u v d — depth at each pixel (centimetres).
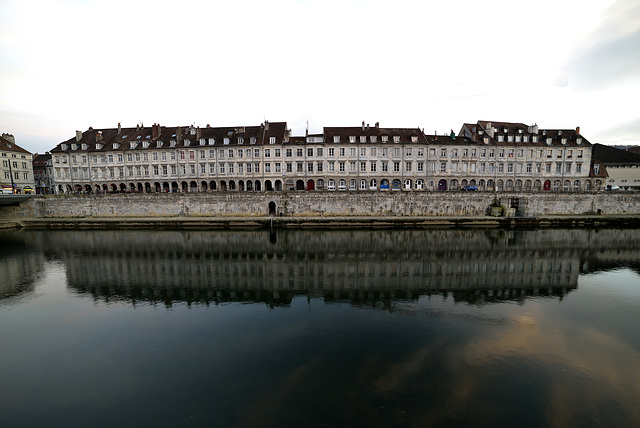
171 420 1005
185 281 2472
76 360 1360
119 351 1427
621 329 1614
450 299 2058
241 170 6009
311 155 5916
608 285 2339
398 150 5903
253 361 1325
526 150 6084
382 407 1038
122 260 3080
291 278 2528
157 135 6381
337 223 4775
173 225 4809
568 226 4862
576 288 2277
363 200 5166
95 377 1236
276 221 4781
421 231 4475
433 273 2644
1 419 1024
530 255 3225
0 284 2416
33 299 2102
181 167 6112
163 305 1986
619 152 7175
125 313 1862
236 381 1193
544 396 1096
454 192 5181
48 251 3447
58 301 2061
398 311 1853
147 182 6225
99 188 6391
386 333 1564
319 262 2989
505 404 1052
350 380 1186
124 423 999
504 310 1866
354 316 1784
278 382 1182
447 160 5956
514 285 2342
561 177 6181
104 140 6625
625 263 2944
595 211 5331
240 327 1652
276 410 1034
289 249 3497
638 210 5372
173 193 5225
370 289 2261
